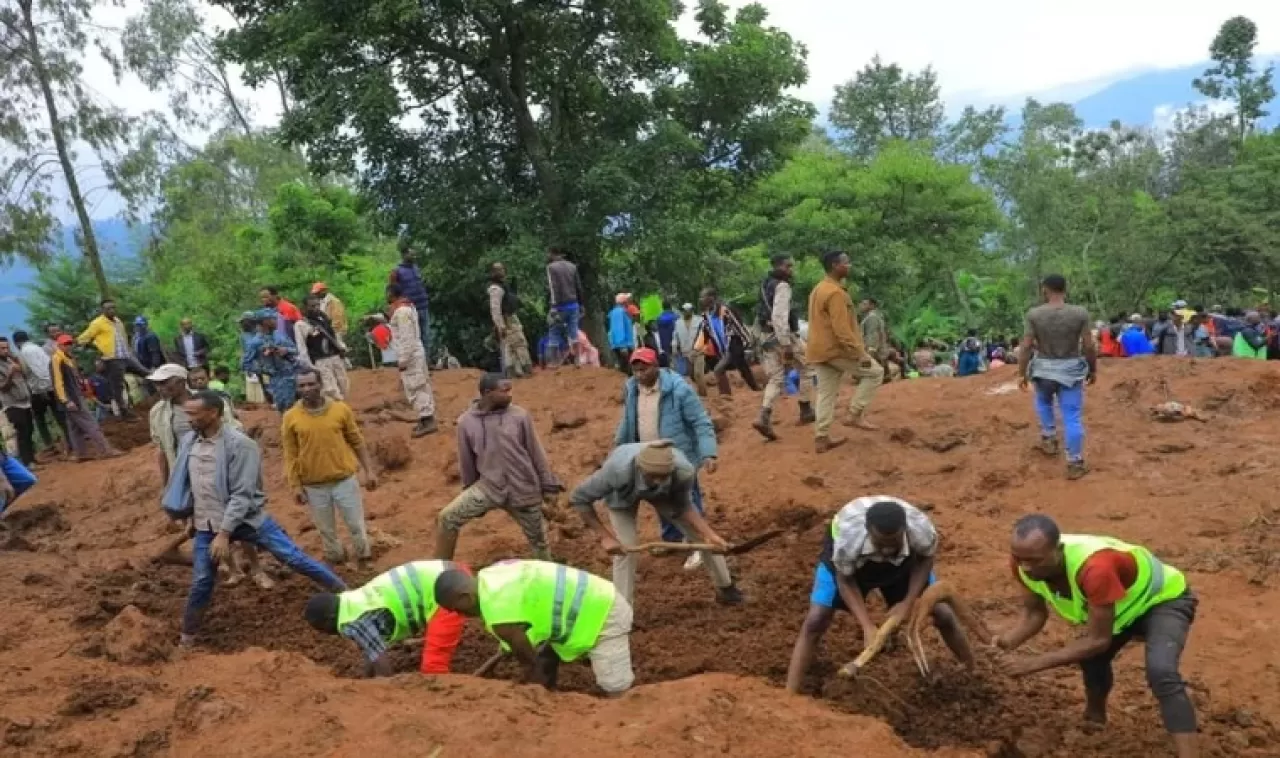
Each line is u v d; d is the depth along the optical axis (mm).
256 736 4656
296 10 18641
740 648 6523
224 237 35406
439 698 4887
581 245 20453
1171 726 4539
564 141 21703
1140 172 40156
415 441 12836
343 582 7840
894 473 10109
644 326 20375
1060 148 41531
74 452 15445
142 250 38469
